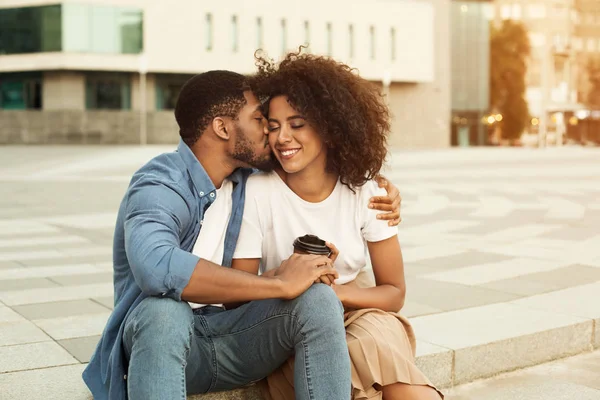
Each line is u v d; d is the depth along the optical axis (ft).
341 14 157.89
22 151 109.40
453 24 192.24
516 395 11.60
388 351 8.84
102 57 132.87
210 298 8.00
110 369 8.39
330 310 8.29
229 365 8.96
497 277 18.37
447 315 14.28
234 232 9.33
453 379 11.96
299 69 9.03
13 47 134.31
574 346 13.69
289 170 9.14
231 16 144.46
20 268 20.27
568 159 98.58
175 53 138.82
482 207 37.06
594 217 31.99
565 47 235.61
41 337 12.83
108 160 86.53
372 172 9.43
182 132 8.97
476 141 198.49
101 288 17.34
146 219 8.07
